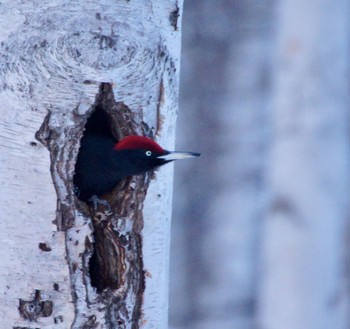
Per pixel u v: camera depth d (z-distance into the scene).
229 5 21.23
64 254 10.73
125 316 11.11
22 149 10.69
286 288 19.06
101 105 10.95
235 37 21.25
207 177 21.22
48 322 10.75
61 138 10.73
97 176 11.41
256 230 21.16
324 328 19.06
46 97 10.66
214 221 21.19
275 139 19.31
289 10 19.20
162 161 11.31
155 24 11.09
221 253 21.12
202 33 21.20
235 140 21.22
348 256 19.48
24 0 10.63
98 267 11.13
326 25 19.00
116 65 10.80
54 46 10.61
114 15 10.79
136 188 11.34
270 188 19.48
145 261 11.30
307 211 19.00
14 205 10.73
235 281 21.11
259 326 19.80
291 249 19.03
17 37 10.64
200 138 21.25
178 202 21.19
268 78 21.22
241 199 21.17
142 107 11.12
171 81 11.37
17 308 10.76
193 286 21.12
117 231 11.18
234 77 21.25
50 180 10.70
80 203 10.88
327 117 19.00
